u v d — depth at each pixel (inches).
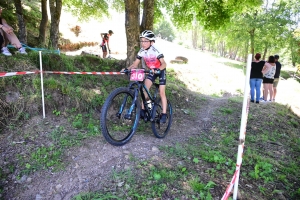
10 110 153.0
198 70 499.8
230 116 245.0
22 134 141.7
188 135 183.2
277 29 844.0
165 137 169.6
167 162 129.4
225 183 118.6
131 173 116.4
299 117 310.3
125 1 230.7
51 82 174.2
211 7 316.2
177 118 219.0
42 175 116.0
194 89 415.5
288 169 151.3
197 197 105.3
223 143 176.9
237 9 315.6
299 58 1085.1
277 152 180.7
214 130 204.5
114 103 187.5
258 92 311.6
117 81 232.1
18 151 128.9
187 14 339.0
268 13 869.2
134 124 147.2
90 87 204.2
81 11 484.7
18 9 317.7
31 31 463.2
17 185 111.4
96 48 658.2
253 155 158.6
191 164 132.1
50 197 106.0
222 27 335.9
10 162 121.7
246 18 850.8
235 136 195.3
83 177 114.5
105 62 263.9
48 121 156.3
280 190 125.6
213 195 108.0
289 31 895.1
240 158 100.3
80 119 164.7
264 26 832.9
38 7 616.1
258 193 119.3
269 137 207.2
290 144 203.2
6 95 155.3
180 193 106.3
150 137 162.7
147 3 256.5
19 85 163.0
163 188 107.7
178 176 118.0
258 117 251.0
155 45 149.1
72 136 145.1
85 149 134.0
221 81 505.4
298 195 126.1
